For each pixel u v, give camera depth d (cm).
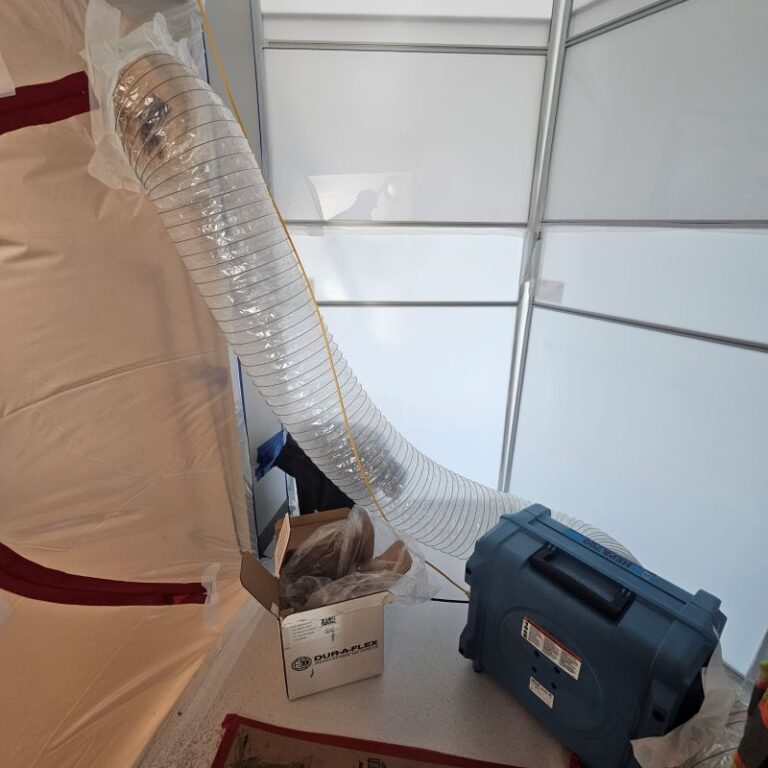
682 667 83
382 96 174
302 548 133
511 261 200
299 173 182
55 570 94
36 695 92
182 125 87
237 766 110
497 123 179
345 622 119
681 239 139
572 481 198
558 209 183
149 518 118
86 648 102
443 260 198
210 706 124
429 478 151
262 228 102
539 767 109
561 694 106
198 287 106
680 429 150
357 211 188
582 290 177
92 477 100
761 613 135
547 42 170
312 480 175
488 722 120
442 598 163
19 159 77
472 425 228
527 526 121
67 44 80
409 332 209
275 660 137
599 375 176
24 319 82
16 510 85
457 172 184
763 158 116
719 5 119
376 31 166
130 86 85
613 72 152
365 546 137
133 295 104
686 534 154
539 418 210
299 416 126
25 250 80
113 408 103
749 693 136
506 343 213
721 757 95
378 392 220
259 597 112
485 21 166
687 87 130
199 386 129
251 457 178
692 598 96
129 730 114
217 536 147
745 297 126
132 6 90
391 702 125
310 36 166
